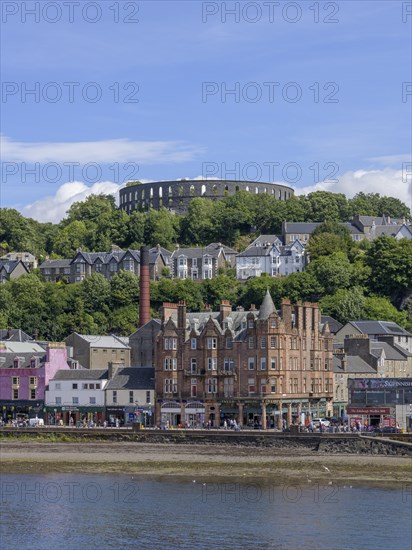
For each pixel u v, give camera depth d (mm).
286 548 135125
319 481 179875
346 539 139125
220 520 150750
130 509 159125
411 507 157625
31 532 145625
